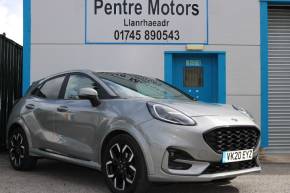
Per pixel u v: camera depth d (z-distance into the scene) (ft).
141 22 31.17
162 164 16.37
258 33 31.81
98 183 20.68
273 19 33.32
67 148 20.39
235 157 17.19
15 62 35.14
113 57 31.07
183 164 16.44
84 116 19.62
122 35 31.09
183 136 16.38
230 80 31.55
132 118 17.44
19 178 21.72
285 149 32.91
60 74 22.94
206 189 19.77
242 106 31.65
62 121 20.81
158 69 31.19
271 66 33.19
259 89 31.71
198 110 17.61
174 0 31.27
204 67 32.12
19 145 23.67
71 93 21.39
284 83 33.19
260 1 31.86
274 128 32.96
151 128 16.78
